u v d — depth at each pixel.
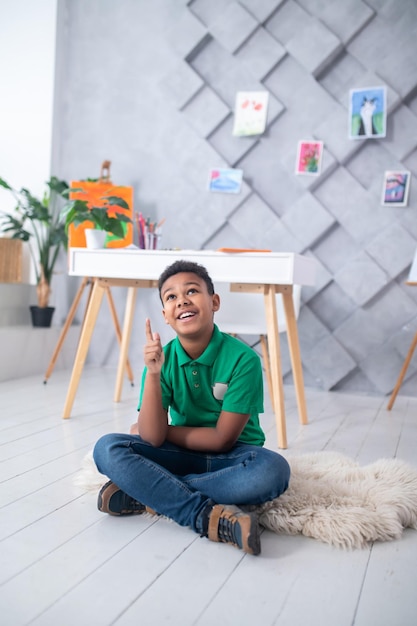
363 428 2.40
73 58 3.70
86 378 3.32
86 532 1.28
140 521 1.35
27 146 3.71
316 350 3.25
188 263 1.43
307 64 3.22
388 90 3.11
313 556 1.20
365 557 1.21
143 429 1.38
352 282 3.19
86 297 3.73
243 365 1.38
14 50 3.71
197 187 3.45
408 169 3.12
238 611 0.99
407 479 1.52
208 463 1.40
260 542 1.22
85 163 3.70
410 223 3.11
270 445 2.09
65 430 2.18
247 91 3.37
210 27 3.39
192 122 3.45
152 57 3.52
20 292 3.65
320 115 3.24
